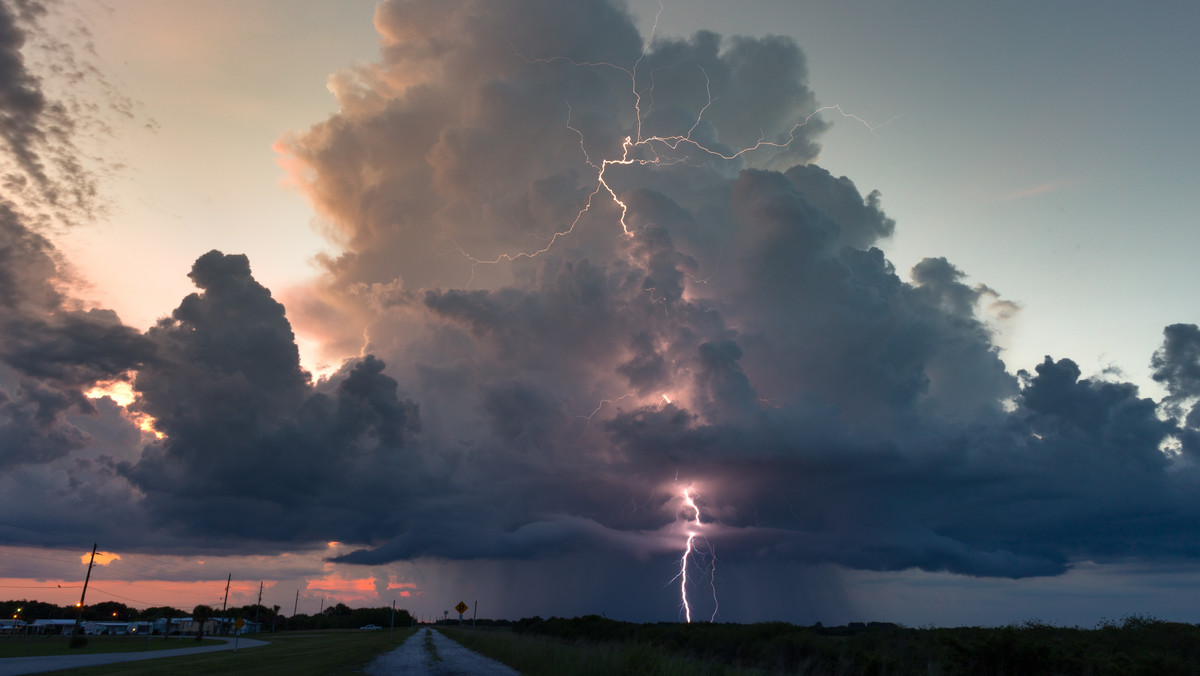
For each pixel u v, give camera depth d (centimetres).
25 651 5303
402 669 2952
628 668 2181
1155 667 1884
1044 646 2081
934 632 2780
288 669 3020
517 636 5762
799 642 2869
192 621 12875
